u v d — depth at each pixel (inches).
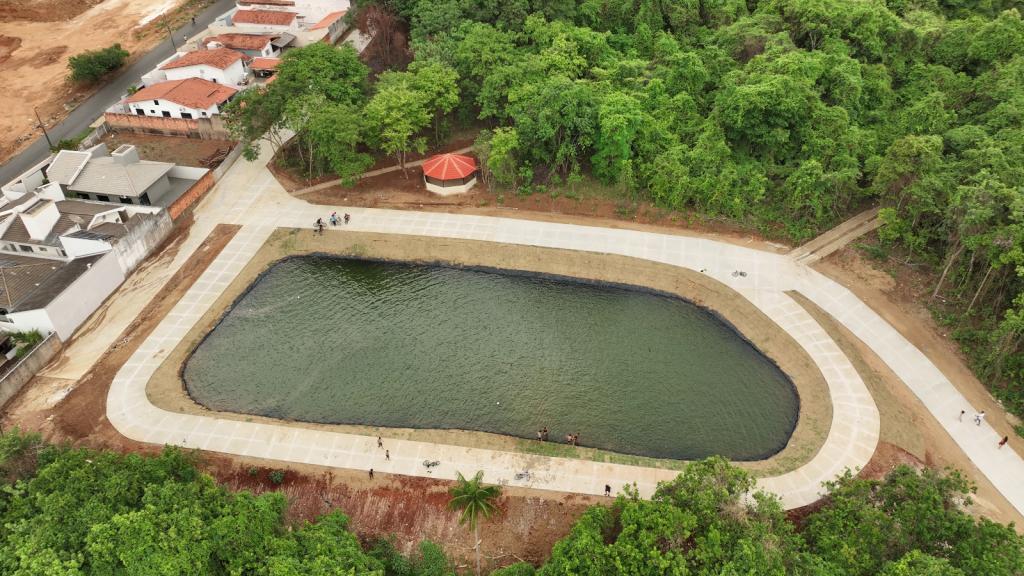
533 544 2111.2
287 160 3791.8
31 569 1568.7
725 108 3388.3
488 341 2817.4
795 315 2871.6
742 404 2559.1
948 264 2714.1
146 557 1609.3
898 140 2965.1
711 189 3272.6
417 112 3476.9
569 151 3353.8
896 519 1793.8
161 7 5403.5
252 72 4505.4
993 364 2536.9
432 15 3932.1
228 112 3585.1
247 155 3560.5
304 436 2385.6
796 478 2257.6
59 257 2982.3
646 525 1727.4
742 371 2694.4
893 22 3796.8
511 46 3782.0
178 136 4015.8
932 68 3690.9
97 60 4402.1
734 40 3895.2
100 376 2593.5
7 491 1798.7
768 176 3366.1
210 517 1781.5
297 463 2290.8
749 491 2193.7
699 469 1893.5
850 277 3024.1
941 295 2859.3
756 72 3516.2
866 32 3713.1
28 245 2977.4
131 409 2464.3
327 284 3105.3
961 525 1731.1
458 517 2160.4
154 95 3946.9
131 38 4970.5
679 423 2482.8
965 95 3535.9
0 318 2645.2
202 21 5201.8
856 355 2694.4
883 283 2970.0
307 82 3565.5
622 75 3656.5
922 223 3006.9
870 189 3110.2
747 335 2827.3
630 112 3272.6
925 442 2381.9
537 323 2908.5
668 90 3656.5
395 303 3009.4
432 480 2247.8
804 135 3321.9
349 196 3555.6
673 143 3420.3
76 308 2785.4
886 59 3786.9
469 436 2404.0
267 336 2827.3
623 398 2573.8
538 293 3063.5
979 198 2536.9
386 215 3440.0
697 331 2876.5
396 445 2359.7
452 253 3225.9
